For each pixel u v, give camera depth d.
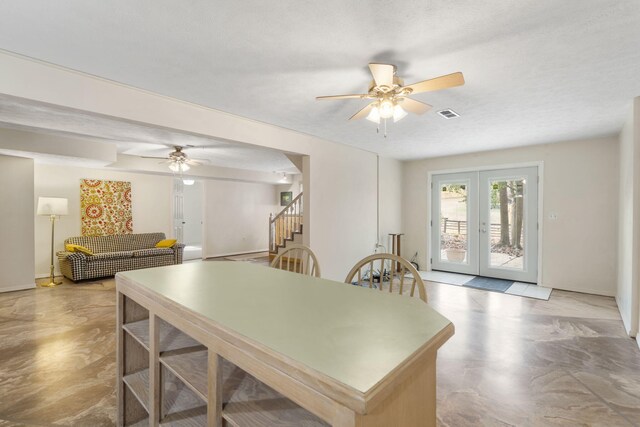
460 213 6.02
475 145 5.11
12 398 2.10
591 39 2.00
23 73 2.24
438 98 3.01
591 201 4.67
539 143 4.96
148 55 2.22
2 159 4.66
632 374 2.40
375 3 1.66
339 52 2.17
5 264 4.73
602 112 3.42
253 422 1.01
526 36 1.96
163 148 5.46
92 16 1.78
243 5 1.68
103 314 3.74
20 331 3.22
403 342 0.93
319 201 4.63
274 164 7.27
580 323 3.48
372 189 5.75
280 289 1.54
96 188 6.42
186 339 1.58
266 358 0.87
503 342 3.00
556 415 1.94
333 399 0.71
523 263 5.32
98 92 2.58
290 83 2.69
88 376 2.38
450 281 5.43
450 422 1.88
